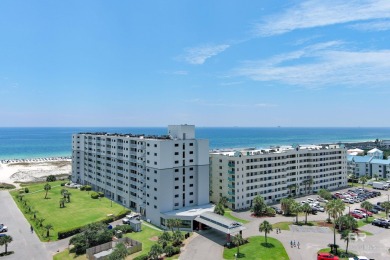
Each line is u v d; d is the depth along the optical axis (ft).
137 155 442.91
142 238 339.98
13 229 371.35
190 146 418.31
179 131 426.51
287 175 536.01
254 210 427.33
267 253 291.58
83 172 645.10
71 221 394.73
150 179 405.80
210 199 500.74
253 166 479.82
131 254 294.46
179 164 406.00
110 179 533.14
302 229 364.38
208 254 292.40
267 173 500.33
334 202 320.29
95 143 586.04
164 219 377.30
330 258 274.77
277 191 517.14
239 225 329.93
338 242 324.60
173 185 400.67
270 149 570.87
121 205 478.18
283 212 431.84
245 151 530.27
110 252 288.10
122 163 490.49
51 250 307.99
